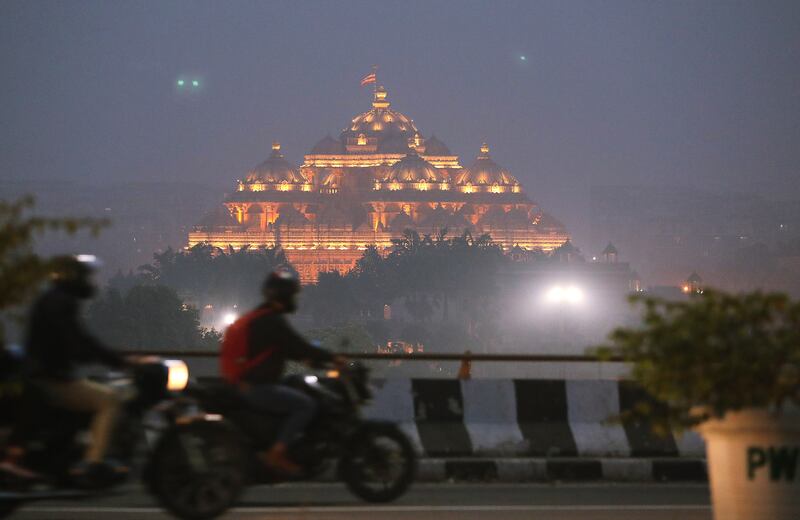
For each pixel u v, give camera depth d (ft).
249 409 133.39
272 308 135.74
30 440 123.03
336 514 136.26
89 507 138.82
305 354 135.13
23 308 119.24
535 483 162.91
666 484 163.02
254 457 133.18
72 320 123.44
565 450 168.76
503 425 170.50
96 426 123.75
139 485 152.56
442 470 163.43
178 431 127.24
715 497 98.68
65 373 123.75
